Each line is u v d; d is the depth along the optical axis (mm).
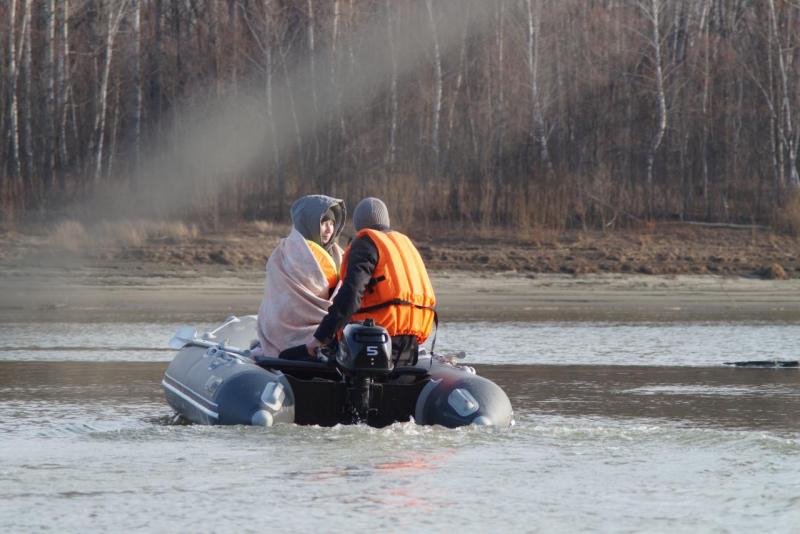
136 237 62750
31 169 77812
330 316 16938
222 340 20656
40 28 90250
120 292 50969
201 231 67000
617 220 71625
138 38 85000
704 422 20469
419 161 80000
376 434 16719
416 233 68188
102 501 13438
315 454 15680
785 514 12984
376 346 16562
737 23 97812
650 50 89875
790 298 51594
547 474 14789
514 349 33250
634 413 21578
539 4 85000
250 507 13125
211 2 88875
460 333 37719
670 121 84500
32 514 12898
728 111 85125
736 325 40906
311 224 18453
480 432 16844
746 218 74562
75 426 19203
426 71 84812
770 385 25875
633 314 44844
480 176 75312
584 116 83438
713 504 13398
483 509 13102
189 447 16234
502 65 85188
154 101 89188
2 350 32688
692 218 74500
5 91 84250
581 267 60125
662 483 14367
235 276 56312
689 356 31797
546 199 70688
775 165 79938
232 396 17047
